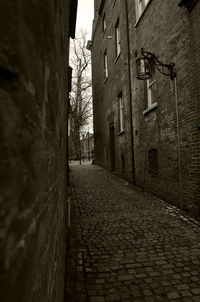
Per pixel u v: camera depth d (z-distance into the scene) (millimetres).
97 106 21141
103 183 11500
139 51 9547
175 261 3553
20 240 412
